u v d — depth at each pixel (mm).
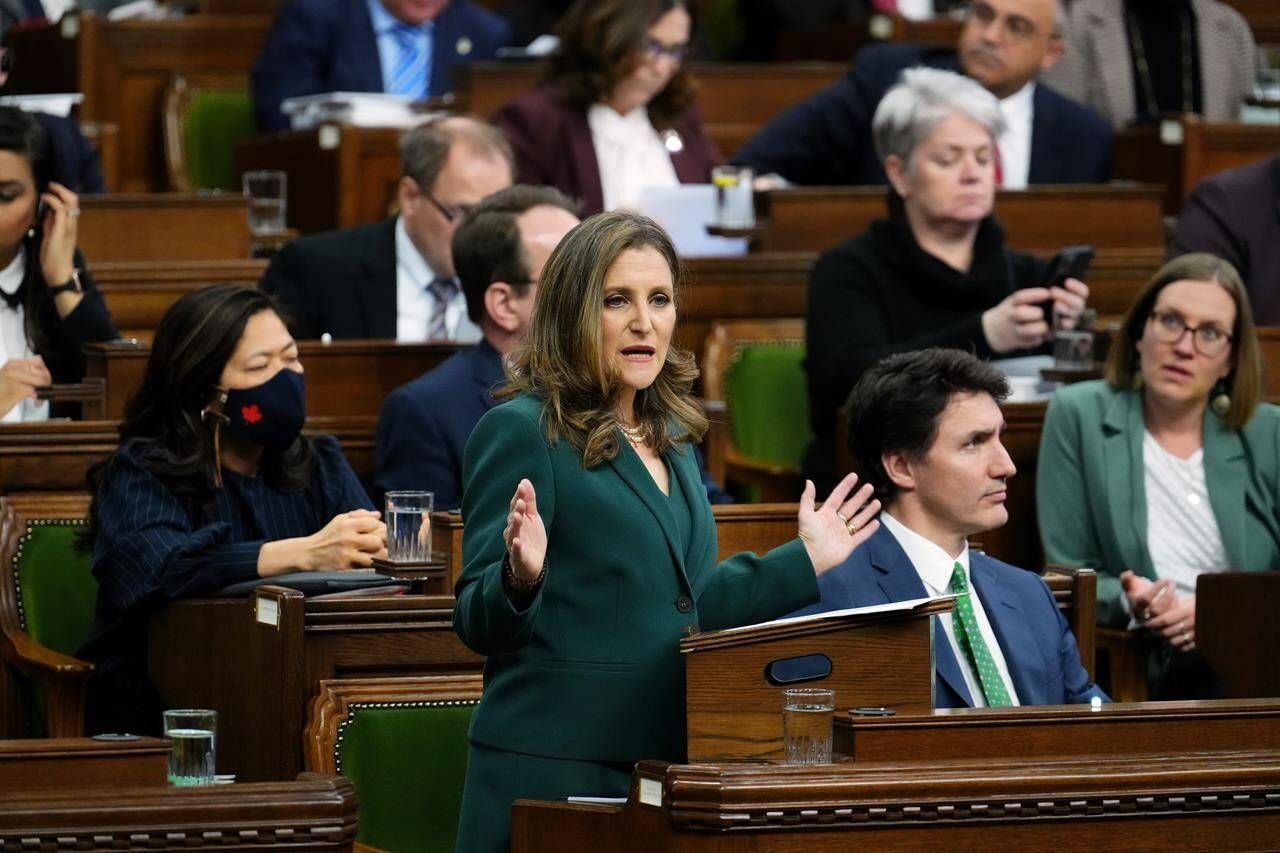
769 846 9547
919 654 11141
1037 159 28375
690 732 10695
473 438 11109
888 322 21375
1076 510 18672
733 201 26188
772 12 37625
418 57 32750
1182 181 29562
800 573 11219
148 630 15117
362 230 22406
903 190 21453
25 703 16016
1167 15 31875
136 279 23266
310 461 16109
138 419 15562
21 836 9141
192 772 11312
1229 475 18438
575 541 10859
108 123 33281
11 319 19469
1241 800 10086
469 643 10672
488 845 10852
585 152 26500
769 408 24500
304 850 9484
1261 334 21875
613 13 26297
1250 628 16000
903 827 9688
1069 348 20422
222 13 36562
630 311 10898
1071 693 14188
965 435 13758
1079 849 9914
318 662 13719
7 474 16906
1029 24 27484
